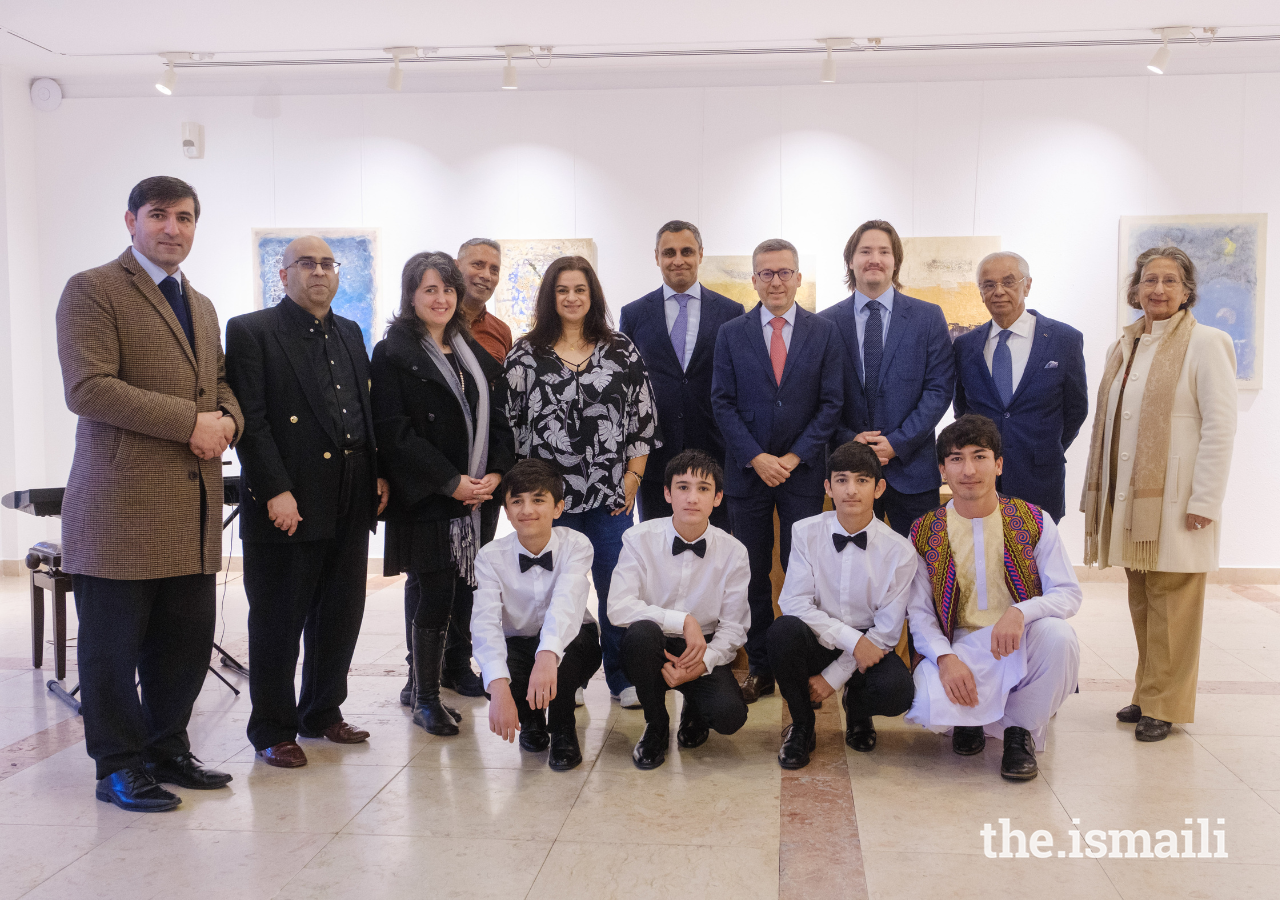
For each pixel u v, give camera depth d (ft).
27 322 20.72
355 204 20.63
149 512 8.48
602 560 11.34
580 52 19.02
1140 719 10.41
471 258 12.89
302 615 9.67
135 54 19.25
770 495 11.61
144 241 8.65
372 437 9.97
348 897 6.95
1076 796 8.66
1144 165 19.30
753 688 11.77
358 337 10.14
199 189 20.84
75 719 11.39
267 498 9.13
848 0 16.40
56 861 7.56
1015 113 19.49
